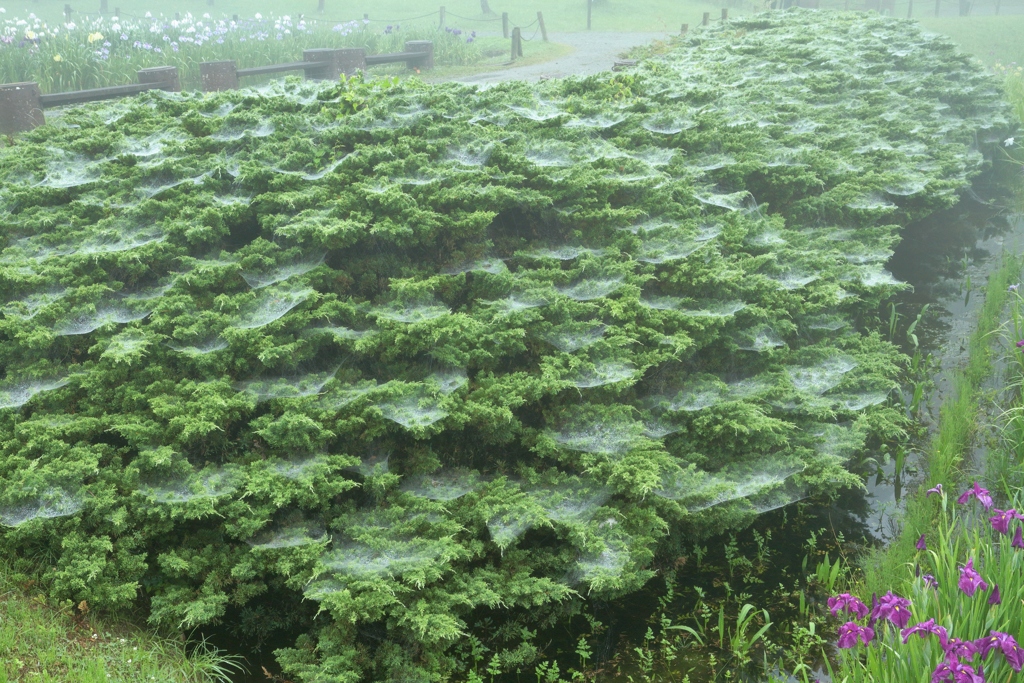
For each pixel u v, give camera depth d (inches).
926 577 135.5
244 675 163.0
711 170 298.4
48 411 189.8
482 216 225.3
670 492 191.0
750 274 250.1
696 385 222.1
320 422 187.2
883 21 572.4
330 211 225.1
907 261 353.7
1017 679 118.9
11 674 140.7
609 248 243.0
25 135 290.8
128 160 258.8
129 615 167.6
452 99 280.2
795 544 203.3
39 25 672.4
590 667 167.5
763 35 544.4
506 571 176.2
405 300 216.7
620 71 391.9
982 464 216.5
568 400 208.4
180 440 181.8
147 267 222.1
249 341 197.0
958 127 420.5
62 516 167.8
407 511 180.5
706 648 171.5
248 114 273.7
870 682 131.0
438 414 187.9
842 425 227.0
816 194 327.0
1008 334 269.9
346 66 637.3
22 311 203.3
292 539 173.0
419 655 165.2
